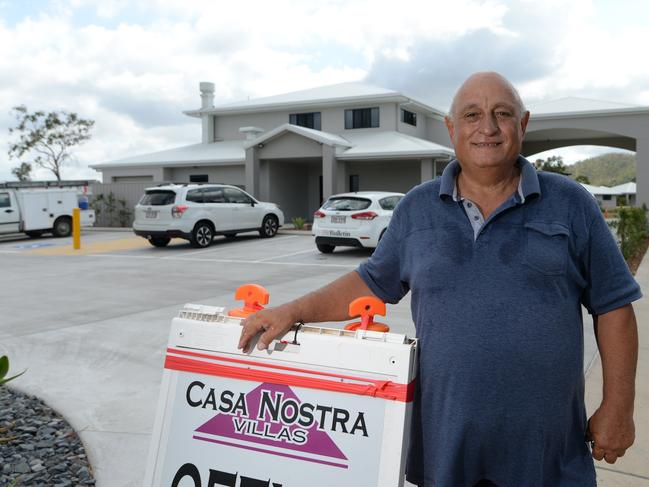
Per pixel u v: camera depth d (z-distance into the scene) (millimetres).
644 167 22438
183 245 16641
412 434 1768
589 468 1703
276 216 18312
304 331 1744
